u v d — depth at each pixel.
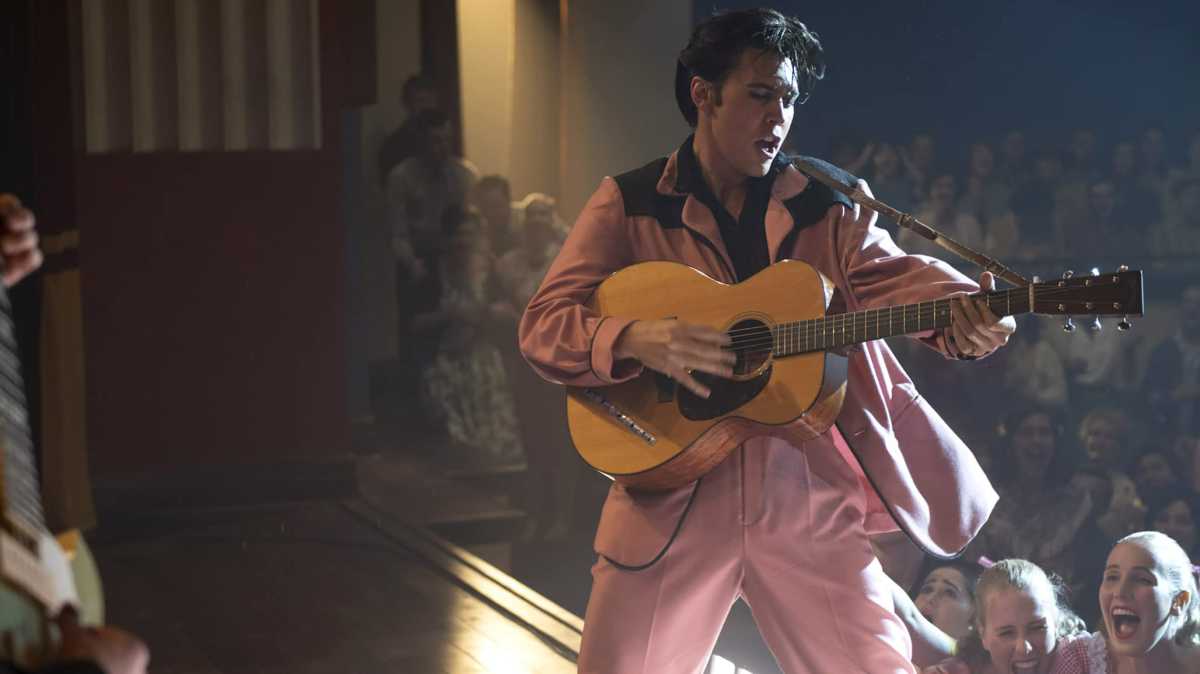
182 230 7.09
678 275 2.88
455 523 7.55
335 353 7.30
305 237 7.25
